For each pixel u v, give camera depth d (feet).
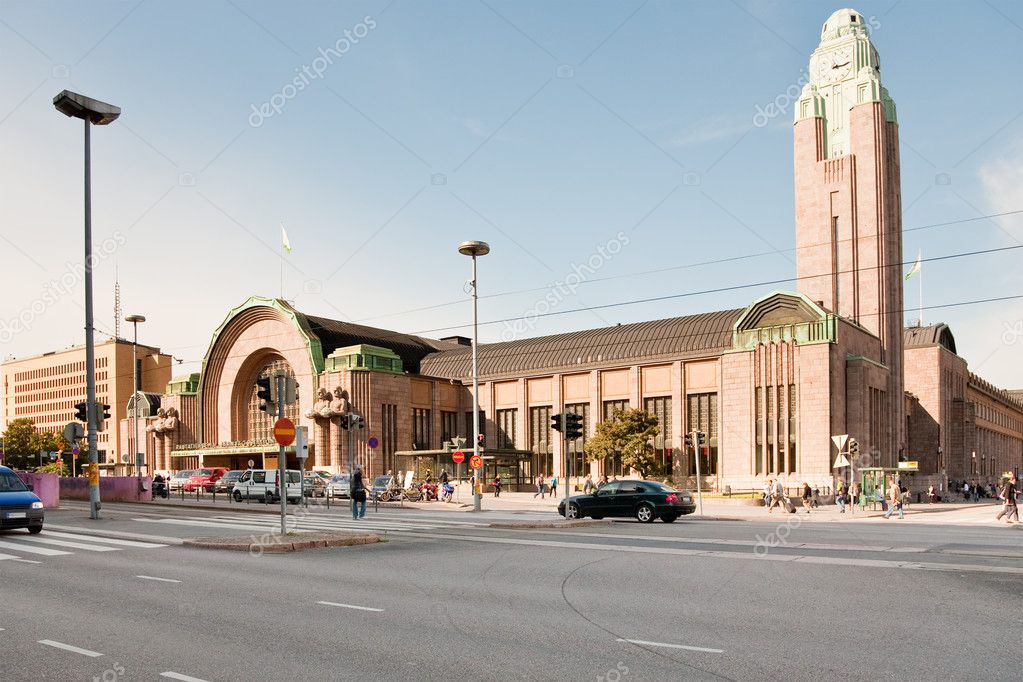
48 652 26.55
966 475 290.97
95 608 33.96
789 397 181.06
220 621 31.17
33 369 465.88
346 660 25.31
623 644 27.27
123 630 29.66
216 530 72.74
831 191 225.35
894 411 215.72
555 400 234.79
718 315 220.23
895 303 221.87
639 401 217.77
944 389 282.56
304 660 25.34
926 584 39.81
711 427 204.54
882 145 220.84
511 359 249.14
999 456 368.27
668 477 204.44
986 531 78.43
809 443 176.24
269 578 42.73
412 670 24.17
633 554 53.57
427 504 136.05
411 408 235.20
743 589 38.47
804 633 28.84
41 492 106.11
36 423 459.32
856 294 217.97
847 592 37.47
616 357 223.92
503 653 26.11
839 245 222.69
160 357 419.95
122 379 407.03
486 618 31.65
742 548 57.41
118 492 130.82
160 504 116.78
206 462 257.96
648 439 199.31
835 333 178.50
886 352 213.46
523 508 126.62
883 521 102.32
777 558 50.67
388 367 228.22
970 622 30.60
